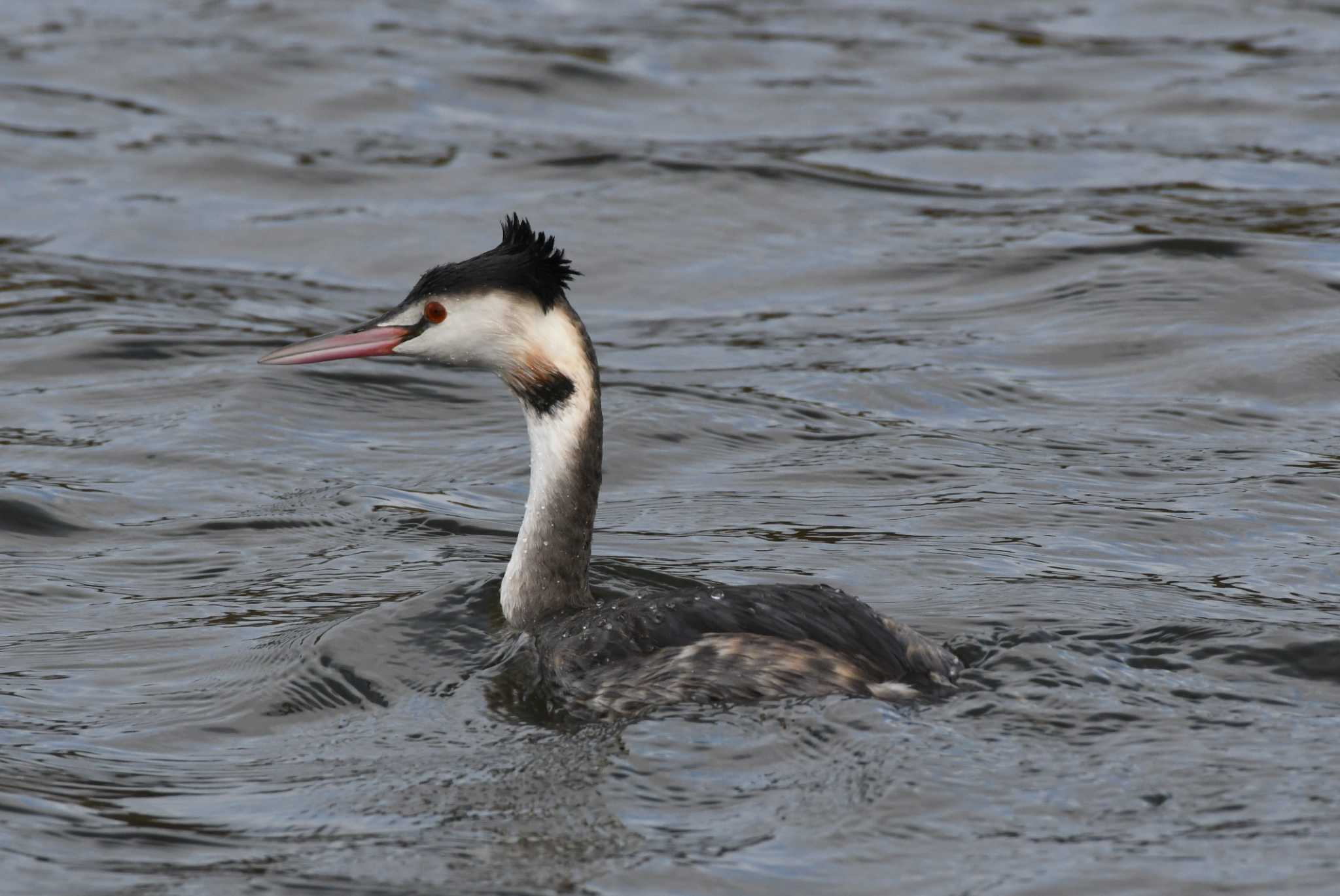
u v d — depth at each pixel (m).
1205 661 10.31
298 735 9.95
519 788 9.01
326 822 8.75
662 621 10.27
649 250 21.47
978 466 14.91
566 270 11.33
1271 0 33.38
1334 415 15.89
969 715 9.39
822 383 17.16
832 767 8.91
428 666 10.88
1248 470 14.55
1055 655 10.25
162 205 23.17
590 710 9.95
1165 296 18.98
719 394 16.92
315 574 12.76
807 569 12.52
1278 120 26.05
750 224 22.27
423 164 24.73
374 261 21.33
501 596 11.64
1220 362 17.16
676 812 8.62
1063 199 22.78
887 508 13.98
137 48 29.70
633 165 24.27
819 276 20.50
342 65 29.03
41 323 18.95
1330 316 18.20
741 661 9.73
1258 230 21.02
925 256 20.89
